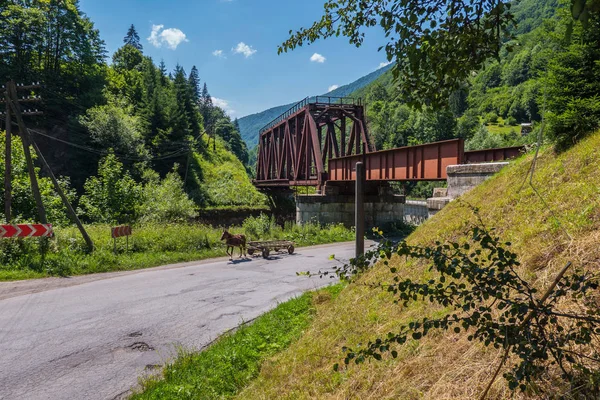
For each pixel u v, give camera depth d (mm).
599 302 2789
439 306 4426
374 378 3736
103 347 6730
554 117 8648
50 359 6223
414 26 2510
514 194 7078
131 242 17094
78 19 66750
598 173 5625
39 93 51656
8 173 15359
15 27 54344
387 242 2711
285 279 12469
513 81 131750
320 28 3758
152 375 5445
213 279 12500
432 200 15156
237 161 90688
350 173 30047
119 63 107125
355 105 38281
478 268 2236
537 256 4250
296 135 42375
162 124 63031
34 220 18312
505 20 2412
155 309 9008
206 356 6008
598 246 3668
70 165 46969
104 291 10781
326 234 26891
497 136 79938
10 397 5039
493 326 2092
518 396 2500
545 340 1984
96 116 48375
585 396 2191
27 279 12141
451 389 2945
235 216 50219
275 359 5543
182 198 32188
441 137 86562
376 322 5047
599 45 8516
